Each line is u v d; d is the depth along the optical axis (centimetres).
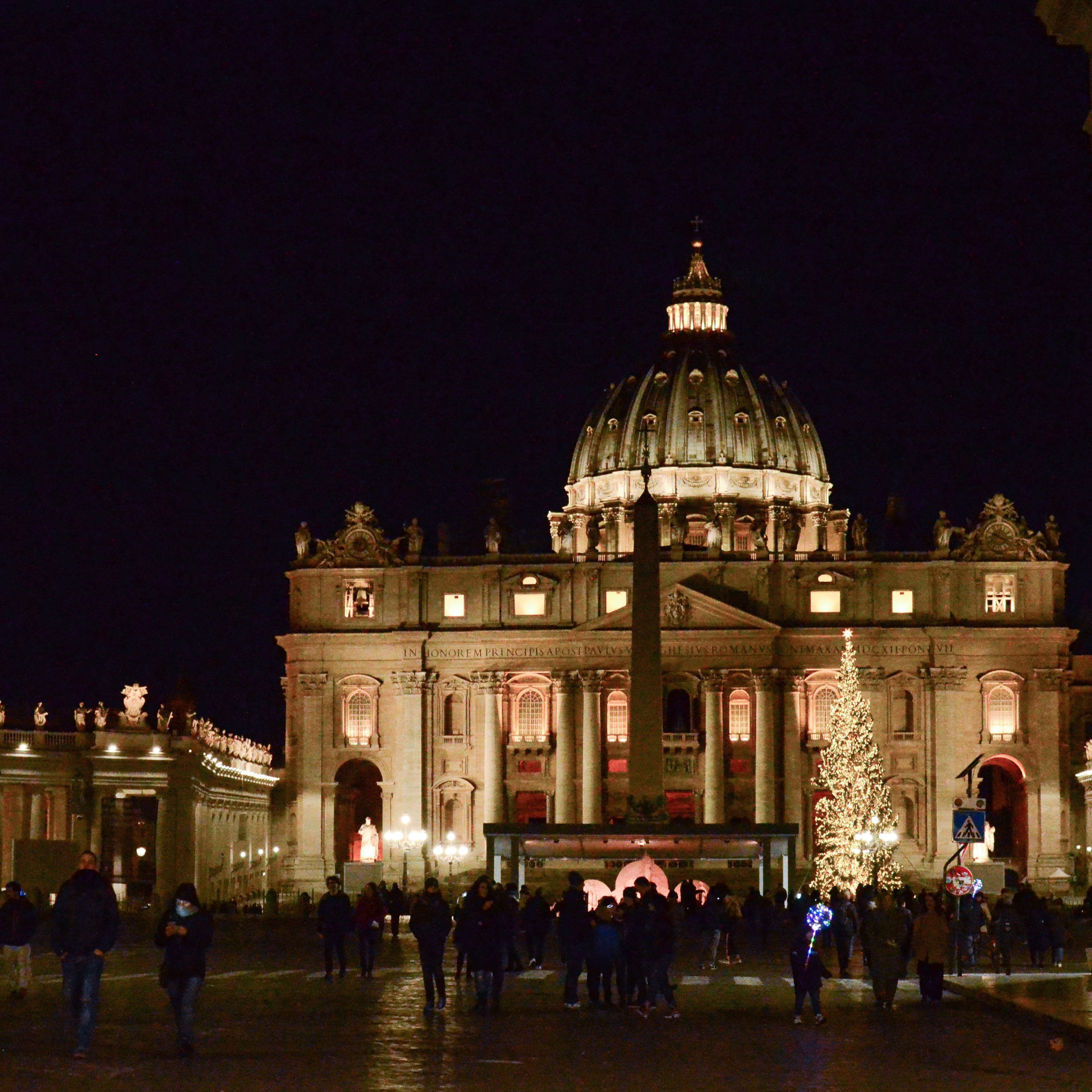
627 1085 3297
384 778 16238
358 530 16450
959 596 15950
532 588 16250
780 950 8475
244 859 15800
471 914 4775
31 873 8188
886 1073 3456
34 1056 3628
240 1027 4328
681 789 16112
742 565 16112
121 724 13188
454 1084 3306
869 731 14225
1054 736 15775
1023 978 5759
